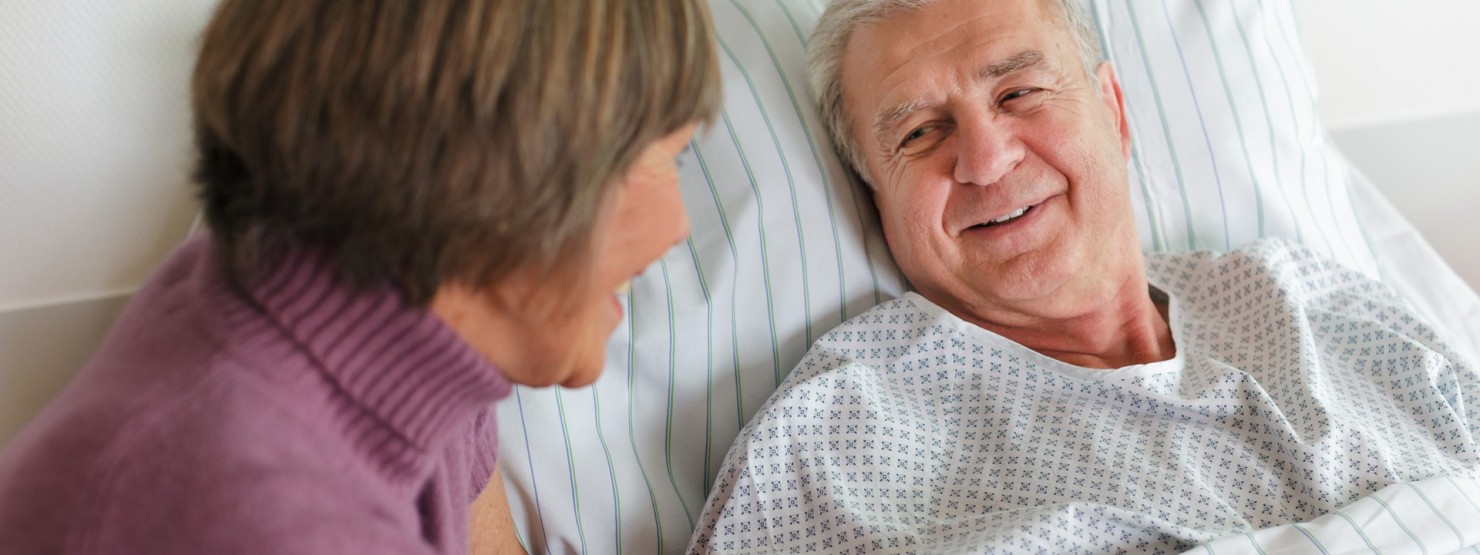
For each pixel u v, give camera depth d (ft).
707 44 1.85
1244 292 4.23
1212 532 3.37
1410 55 6.14
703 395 3.94
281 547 1.70
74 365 3.33
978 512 3.63
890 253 4.37
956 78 3.85
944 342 3.94
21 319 3.21
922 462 3.74
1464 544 3.26
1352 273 4.48
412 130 1.60
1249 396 3.68
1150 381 3.76
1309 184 5.09
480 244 1.71
